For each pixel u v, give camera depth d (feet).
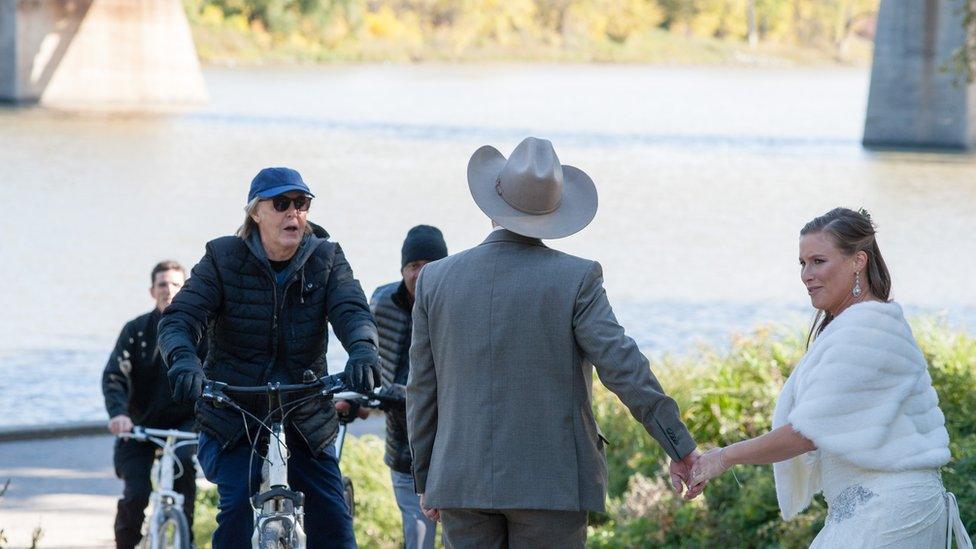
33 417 142.51
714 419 99.60
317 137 541.34
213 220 315.17
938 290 242.17
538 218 49.42
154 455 79.92
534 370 48.29
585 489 48.75
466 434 48.88
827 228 45.52
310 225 59.21
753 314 210.79
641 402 47.88
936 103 554.46
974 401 89.97
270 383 52.90
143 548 77.97
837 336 44.19
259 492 54.60
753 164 482.28
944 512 44.27
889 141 563.89
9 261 250.57
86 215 317.42
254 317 55.98
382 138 545.03
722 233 309.01
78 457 119.14
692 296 227.20
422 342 50.55
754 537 78.95
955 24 548.31
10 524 96.32
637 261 265.75
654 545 82.84
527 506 48.01
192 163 435.12
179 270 78.28
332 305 56.54
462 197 359.87
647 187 403.75
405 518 72.84
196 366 52.24
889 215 350.43
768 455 45.32
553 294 48.29
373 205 339.16
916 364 44.19
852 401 43.55
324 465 57.57
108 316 202.18
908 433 43.80
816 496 77.00
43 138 504.43
